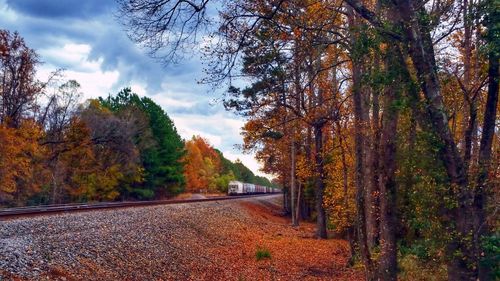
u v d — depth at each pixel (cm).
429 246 934
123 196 5288
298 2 1013
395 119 1070
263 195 9400
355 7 857
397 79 856
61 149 4666
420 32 810
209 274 1580
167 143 5947
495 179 902
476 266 768
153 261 1498
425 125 801
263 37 983
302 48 1055
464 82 1079
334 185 2350
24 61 4088
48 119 4759
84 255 1268
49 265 1073
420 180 922
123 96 5991
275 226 3638
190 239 2075
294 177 3741
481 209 858
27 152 4119
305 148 2927
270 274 1689
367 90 1309
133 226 1883
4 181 3700
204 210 3216
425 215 879
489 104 916
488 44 838
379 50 868
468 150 916
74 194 4772
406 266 1318
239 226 3045
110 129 4944
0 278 888
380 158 1138
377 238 1330
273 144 3991
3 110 4078
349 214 1950
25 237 1266
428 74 786
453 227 791
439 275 1196
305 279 1619
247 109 2298
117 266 1302
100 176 4906
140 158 5391
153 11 876
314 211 4488
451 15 905
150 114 5909
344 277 1650
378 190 1244
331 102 1831
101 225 1731
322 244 2505
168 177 5856
